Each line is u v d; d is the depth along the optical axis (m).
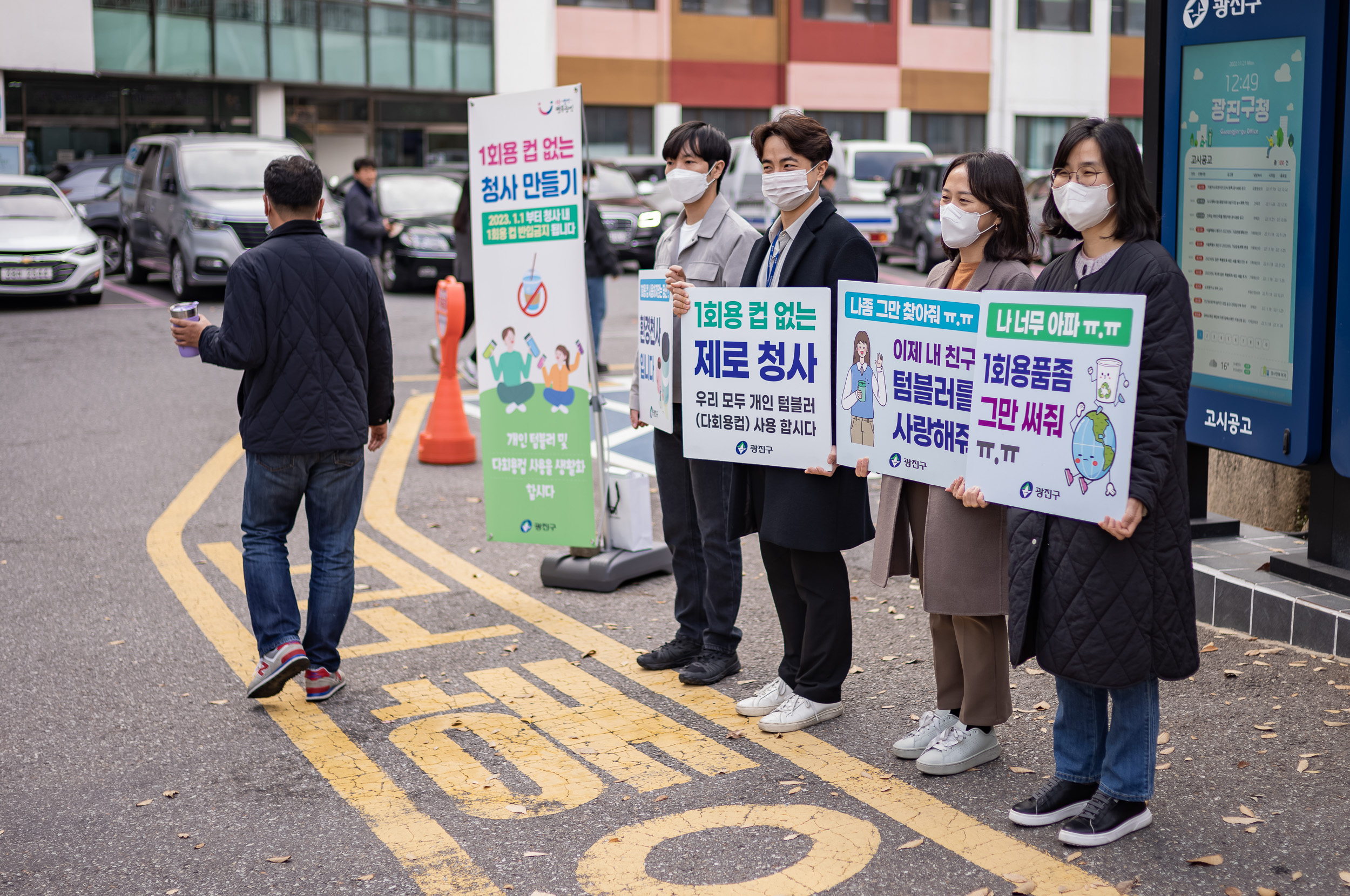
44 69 24.73
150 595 6.00
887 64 36.53
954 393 3.67
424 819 3.76
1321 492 5.12
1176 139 5.59
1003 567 3.79
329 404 4.60
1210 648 4.97
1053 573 3.38
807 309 4.15
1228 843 3.47
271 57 27.48
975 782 3.93
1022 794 3.83
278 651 4.53
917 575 4.16
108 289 19.86
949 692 4.11
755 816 3.73
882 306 3.86
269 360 4.54
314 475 4.71
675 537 4.98
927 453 3.79
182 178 18.03
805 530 4.21
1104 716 3.60
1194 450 5.85
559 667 5.08
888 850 3.50
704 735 4.37
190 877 3.43
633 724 4.48
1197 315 5.60
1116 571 3.29
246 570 4.64
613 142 34.12
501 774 4.07
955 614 3.83
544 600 5.98
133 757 4.23
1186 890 3.23
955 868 3.39
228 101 27.95
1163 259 3.24
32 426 10.03
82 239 17.42
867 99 36.47
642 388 5.04
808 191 4.23
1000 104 37.91
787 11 35.28
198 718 4.57
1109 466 3.24
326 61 28.36
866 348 3.94
